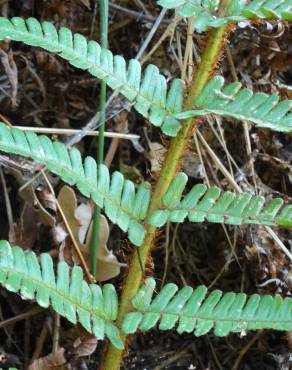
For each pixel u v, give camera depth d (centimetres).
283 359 47
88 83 48
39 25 35
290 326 34
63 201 44
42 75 48
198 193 36
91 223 44
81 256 43
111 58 36
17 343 47
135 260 36
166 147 37
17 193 47
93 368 46
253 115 35
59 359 42
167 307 35
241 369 48
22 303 47
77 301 34
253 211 35
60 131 45
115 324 35
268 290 47
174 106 36
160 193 36
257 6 36
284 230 48
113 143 48
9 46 46
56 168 34
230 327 34
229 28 36
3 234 47
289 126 35
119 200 35
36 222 45
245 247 48
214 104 36
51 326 46
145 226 36
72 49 35
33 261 33
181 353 48
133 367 47
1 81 48
